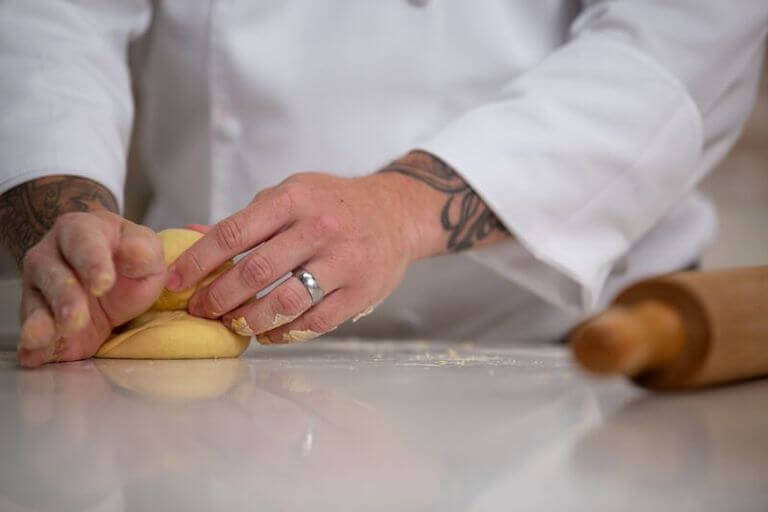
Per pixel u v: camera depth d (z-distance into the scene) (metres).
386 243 1.03
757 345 0.63
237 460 0.43
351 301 0.99
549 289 1.36
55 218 1.02
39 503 0.36
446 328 1.58
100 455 0.44
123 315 0.93
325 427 0.52
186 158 1.54
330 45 1.40
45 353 0.84
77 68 1.27
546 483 0.40
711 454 0.46
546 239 1.25
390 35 1.39
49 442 0.47
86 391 0.67
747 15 1.31
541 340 1.58
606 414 0.58
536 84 1.29
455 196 1.17
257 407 0.60
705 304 0.58
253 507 0.36
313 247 0.95
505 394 0.67
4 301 1.69
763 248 3.00
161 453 0.45
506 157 1.21
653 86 1.28
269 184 1.45
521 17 1.47
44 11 1.31
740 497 0.38
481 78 1.43
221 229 0.93
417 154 1.20
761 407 0.61
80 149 1.14
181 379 0.76
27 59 1.25
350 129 1.42
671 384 0.61
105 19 1.41
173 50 1.48
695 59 1.30
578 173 1.24
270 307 0.94
